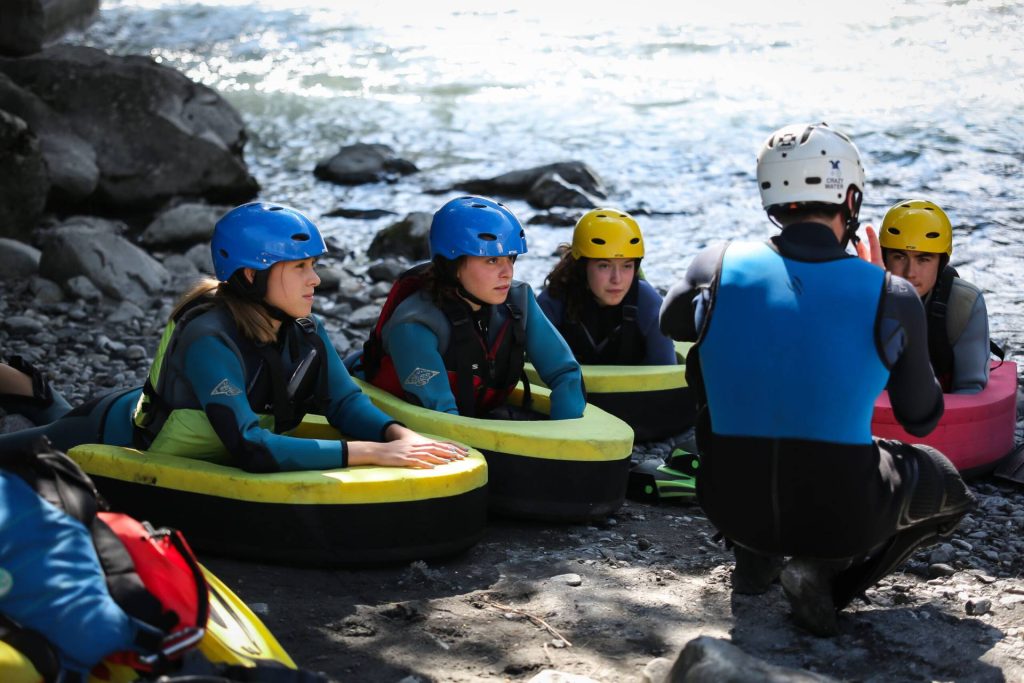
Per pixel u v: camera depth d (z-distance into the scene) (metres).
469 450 4.92
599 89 18.95
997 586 4.72
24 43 12.82
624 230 6.21
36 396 6.05
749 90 18.58
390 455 4.68
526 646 4.13
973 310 5.88
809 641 4.16
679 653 3.65
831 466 3.81
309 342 4.91
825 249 3.93
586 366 6.37
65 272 9.28
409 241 10.91
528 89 19.00
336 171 13.87
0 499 3.29
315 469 4.61
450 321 5.39
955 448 5.66
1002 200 12.59
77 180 11.92
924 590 4.66
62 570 3.19
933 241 5.72
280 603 4.34
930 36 22.97
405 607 4.32
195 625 3.26
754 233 11.71
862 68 20.09
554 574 4.72
